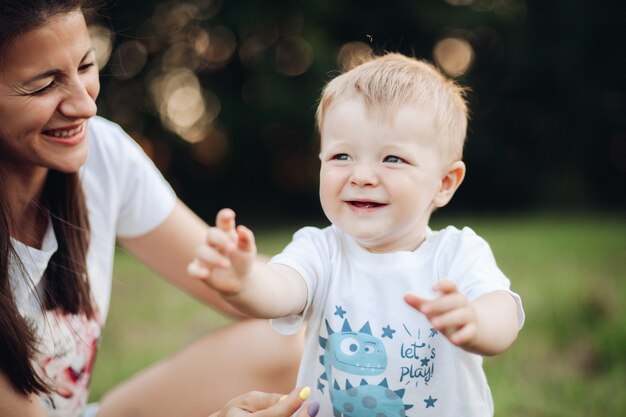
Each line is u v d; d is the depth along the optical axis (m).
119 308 4.09
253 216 10.68
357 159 1.59
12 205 1.74
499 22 10.72
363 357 1.57
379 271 1.60
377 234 1.58
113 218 2.07
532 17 10.91
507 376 2.93
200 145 10.40
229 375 2.10
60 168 1.68
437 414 1.56
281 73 10.37
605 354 3.13
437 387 1.56
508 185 11.20
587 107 11.05
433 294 1.57
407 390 1.55
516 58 10.91
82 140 1.70
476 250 1.61
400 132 1.57
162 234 2.20
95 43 7.96
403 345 1.55
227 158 10.66
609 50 10.92
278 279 1.50
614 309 3.67
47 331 1.82
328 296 1.62
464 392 1.58
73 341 1.90
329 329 1.60
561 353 3.20
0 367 1.63
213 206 10.63
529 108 11.29
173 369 2.14
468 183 11.21
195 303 4.21
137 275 5.00
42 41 1.53
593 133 11.09
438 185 1.66
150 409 2.12
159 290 4.54
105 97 9.40
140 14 9.57
